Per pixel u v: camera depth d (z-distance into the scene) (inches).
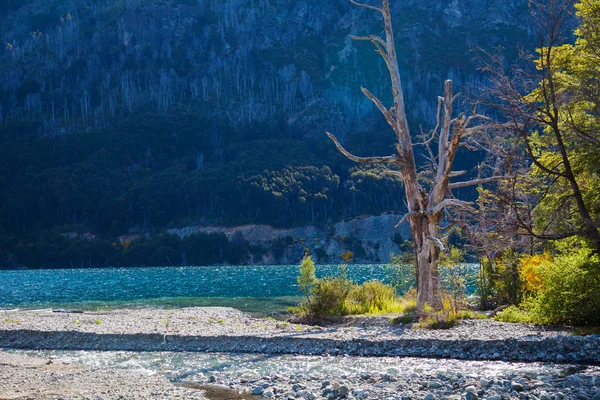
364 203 5866.1
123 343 741.9
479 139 969.5
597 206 713.6
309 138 7628.0
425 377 488.4
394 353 620.1
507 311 772.0
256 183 5940.0
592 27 723.4
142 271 4212.6
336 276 1000.2
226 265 5305.1
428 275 840.3
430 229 852.6
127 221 6195.9
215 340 716.7
